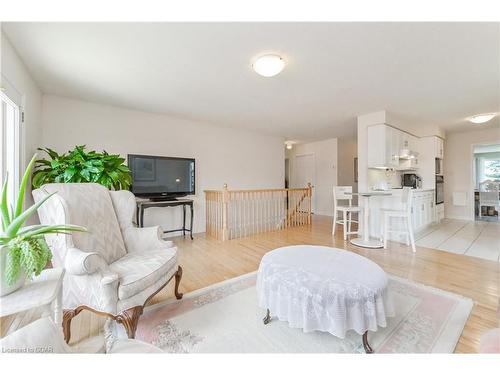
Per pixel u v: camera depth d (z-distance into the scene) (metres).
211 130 4.92
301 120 4.59
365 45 2.04
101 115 3.60
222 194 4.17
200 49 2.09
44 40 1.93
